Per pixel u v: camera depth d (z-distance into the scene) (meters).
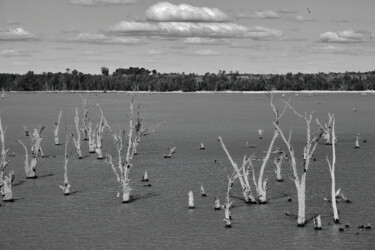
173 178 63.38
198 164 72.69
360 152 82.62
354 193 55.03
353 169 68.06
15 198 54.12
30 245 40.69
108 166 71.12
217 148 88.62
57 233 43.28
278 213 48.03
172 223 45.50
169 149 87.44
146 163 73.75
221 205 50.78
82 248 39.97
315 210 48.88
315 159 76.31
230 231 43.34
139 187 58.75
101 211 49.22
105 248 39.97
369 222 45.09
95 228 44.41
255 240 41.22
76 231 43.69
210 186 58.97
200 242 41.00
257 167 70.19
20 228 44.56
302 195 44.12
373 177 62.84
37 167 70.56
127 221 46.25
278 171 60.62
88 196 54.72
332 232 42.84
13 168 70.00
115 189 57.75
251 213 48.12
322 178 62.81
